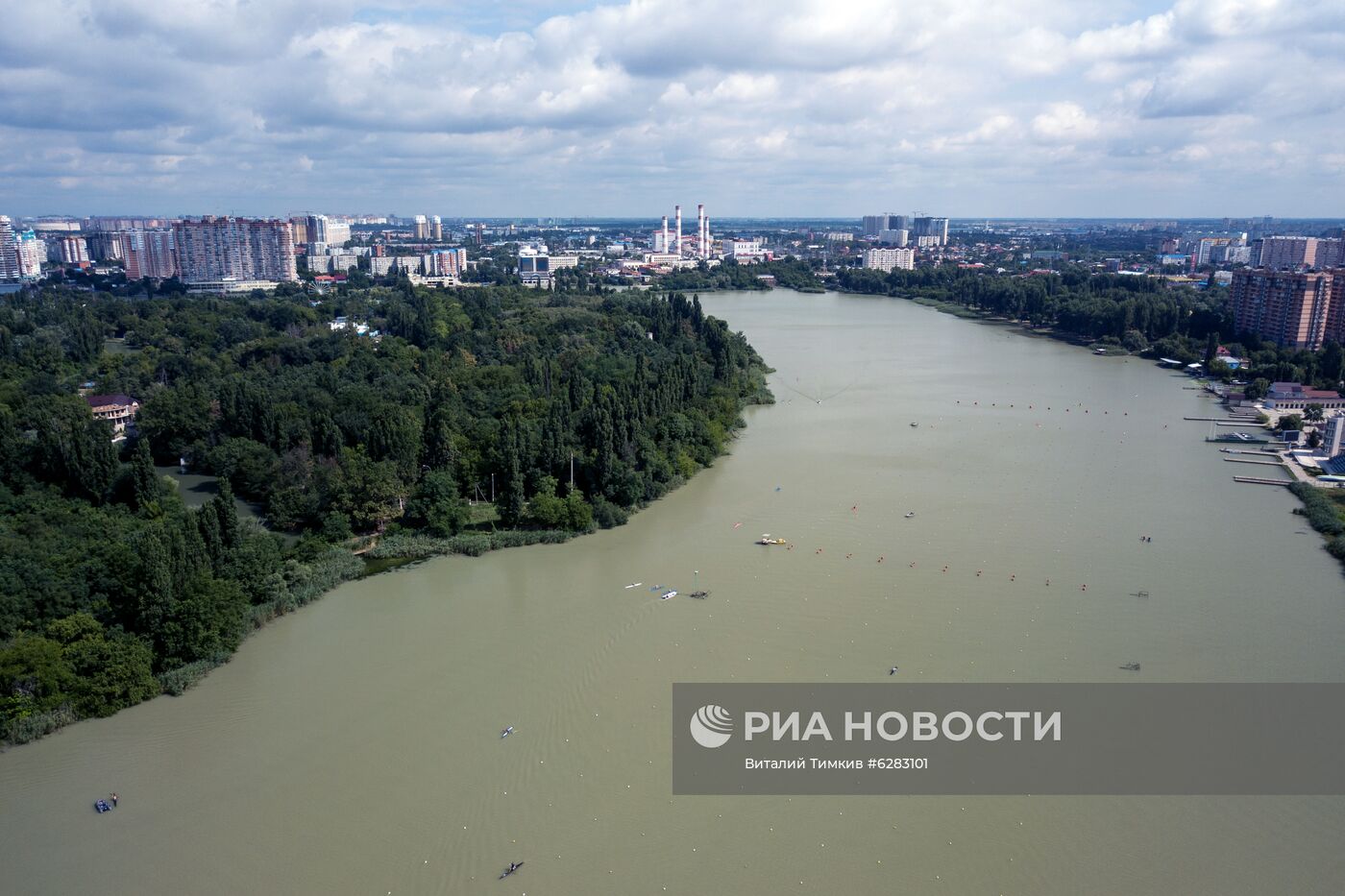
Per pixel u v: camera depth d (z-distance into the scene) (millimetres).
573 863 113062
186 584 159250
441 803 123750
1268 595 180125
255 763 132250
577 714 142625
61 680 142000
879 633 166125
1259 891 107750
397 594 185250
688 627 169125
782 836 117062
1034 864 112125
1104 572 191250
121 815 122125
